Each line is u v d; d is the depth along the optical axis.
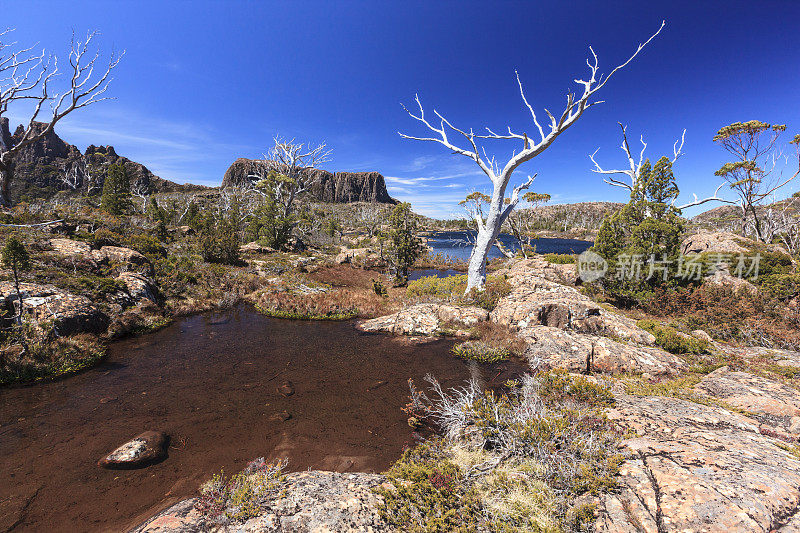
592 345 10.12
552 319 13.06
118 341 11.65
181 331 13.27
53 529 4.01
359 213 122.38
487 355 10.95
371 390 8.50
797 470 3.61
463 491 4.15
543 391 6.41
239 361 10.30
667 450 4.11
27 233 16.52
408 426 6.79
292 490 4.14
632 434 4.77
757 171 27.86
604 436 4.60
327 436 6.36
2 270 11.71
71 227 21.31
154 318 13.99
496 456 4.85
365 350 11.63
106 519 4.18
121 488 4.75
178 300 17.12
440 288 20.34
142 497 4.58
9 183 22.91
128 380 8.66
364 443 6.16
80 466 5.20
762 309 13.47
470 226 28.91
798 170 27.11
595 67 15.06
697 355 10.51
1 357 8.30
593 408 5.50
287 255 35.91
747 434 4.71
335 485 4.33
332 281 26.34
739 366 9.15
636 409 5.61
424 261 43.94
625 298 17.92
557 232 128.88
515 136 17.33
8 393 7.65
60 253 15.03
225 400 7.74
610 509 3.42
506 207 18.53
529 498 3.85
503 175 17.53
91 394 7.80
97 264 15.56
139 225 36.91
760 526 2.79
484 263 18.59
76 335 10.26
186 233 41.50
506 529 3.44
